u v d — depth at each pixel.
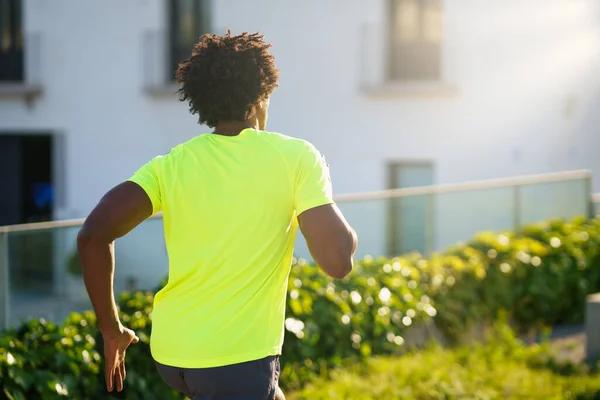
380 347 6.54
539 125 14.91
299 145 2.59
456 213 8.49
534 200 9.45
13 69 18.81
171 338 2.49
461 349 6.82
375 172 16.09
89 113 17.94
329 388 5.61
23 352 4.51
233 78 2.58
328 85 16.27
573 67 14.59
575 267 8.78
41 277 5.24
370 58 15.96
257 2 16.59
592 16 14.39
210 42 2.65
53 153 18.28
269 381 2.48
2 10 18.77
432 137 15.68
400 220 7.91
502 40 15.05
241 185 2.49
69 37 17.95
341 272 2.43
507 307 8.05
